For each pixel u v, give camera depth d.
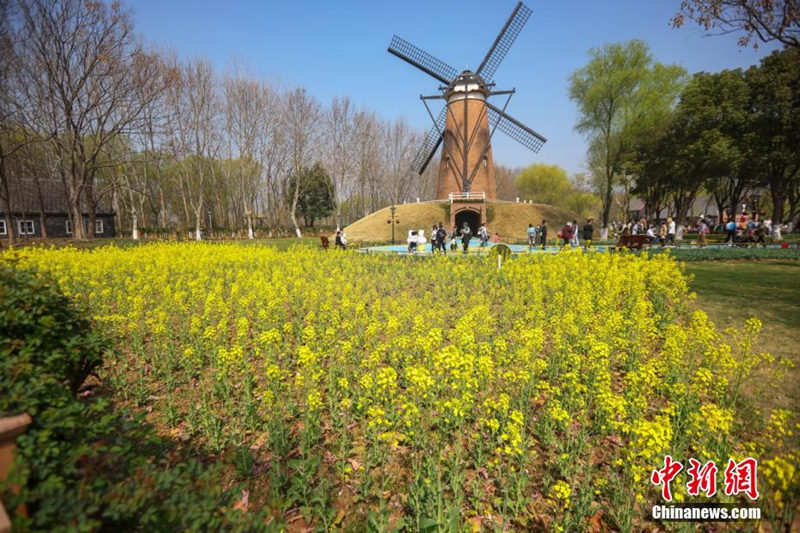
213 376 6.21
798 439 4.23
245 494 3.61
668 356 5.75
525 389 4.95
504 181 102.56
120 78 26.97
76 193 27.09
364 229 40.66
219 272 13.73
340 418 4.82
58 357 3.25
